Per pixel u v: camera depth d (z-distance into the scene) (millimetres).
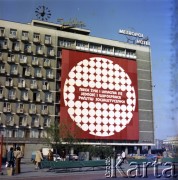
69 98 78000
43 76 77375
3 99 72188
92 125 79062
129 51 90875
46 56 78562
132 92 87062
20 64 75375
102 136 79812
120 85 85438
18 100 73688
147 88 90688
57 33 81250
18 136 72125
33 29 78312
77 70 80438
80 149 54531
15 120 72625
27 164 40969
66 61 79875
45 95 76875
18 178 19484
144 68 91438
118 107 83750
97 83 82000
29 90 75312
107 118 81500
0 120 71125
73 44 83250
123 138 83000
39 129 74562
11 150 22031
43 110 75812
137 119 86375
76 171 25625
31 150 72375
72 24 88750
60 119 76062
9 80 73750
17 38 75938
